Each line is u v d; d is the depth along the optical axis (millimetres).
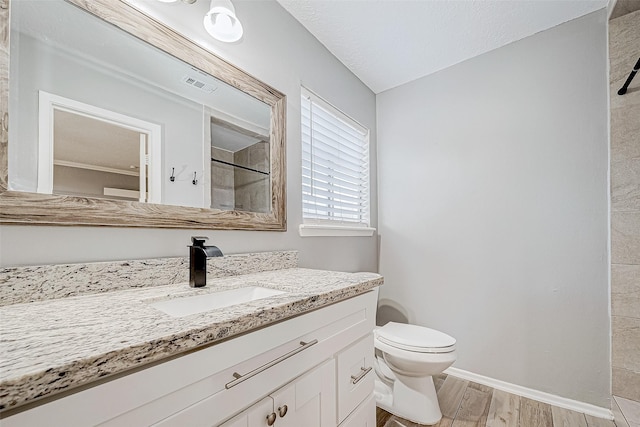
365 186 2418
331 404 917
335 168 2096
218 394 600
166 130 1083
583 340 1627
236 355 640
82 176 867
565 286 1688
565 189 1705
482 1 1564
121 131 964
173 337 515
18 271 737
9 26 751
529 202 1814
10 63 750
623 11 1523
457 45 1932
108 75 940
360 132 2379
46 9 823
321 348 888
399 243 2365
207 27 1208
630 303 1486
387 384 1789
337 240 1992
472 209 2025
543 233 1764
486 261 1955
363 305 1132
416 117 2326
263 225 1417
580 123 1671
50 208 797
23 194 755
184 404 544
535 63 1820
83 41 891
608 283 1571
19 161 756
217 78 1256
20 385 358
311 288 967
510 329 1851
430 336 1631
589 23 1660
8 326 565
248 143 1387
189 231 1139
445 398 1736
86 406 430
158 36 1062
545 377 1723
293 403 767
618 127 1537
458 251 2074
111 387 455
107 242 917
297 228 1663
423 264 2232
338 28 1779
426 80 2285
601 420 1522
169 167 1085
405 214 2346
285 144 1578
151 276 991
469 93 2070
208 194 1207
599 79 1626
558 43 1746
